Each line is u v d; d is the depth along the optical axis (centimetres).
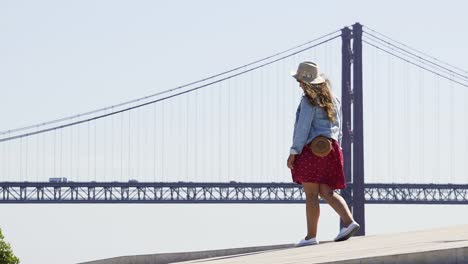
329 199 1038
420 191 13962
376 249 804
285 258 799
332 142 1038
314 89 1027
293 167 1044
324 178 1036
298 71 1038
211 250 1198
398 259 720
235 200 13588
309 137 1034
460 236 888
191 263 887
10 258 5444
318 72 1039
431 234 949
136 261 1191
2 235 5431
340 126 1048
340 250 841
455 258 724
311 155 1031
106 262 1191
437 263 723
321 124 1033
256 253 945
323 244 968
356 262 713
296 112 1041
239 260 839
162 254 1194
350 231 1033
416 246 788
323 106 1027
